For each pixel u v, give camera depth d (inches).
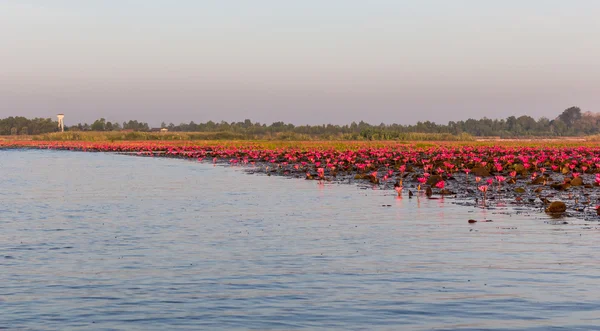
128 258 598.2
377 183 1398.9
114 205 1031.0
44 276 529.0
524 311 427.5
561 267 547.8
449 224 789.9
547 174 1590.8
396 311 430.3
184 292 478.6
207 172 1846.7
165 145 4436.5
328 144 4468.5
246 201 1071.0
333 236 713.6
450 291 476.7
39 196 1183.6
